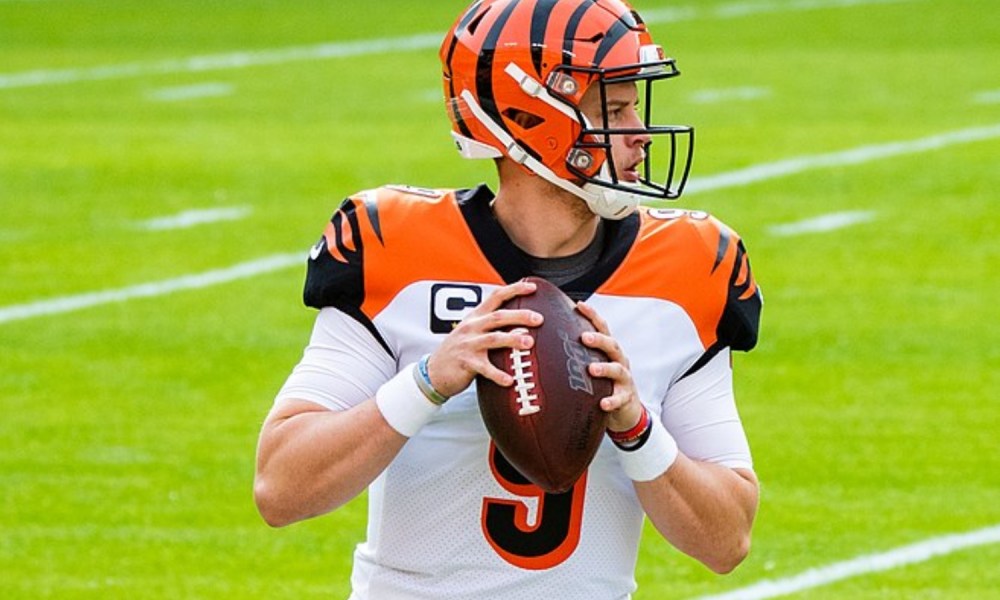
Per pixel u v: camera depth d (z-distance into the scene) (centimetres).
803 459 2616
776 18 7131
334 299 1122
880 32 6800
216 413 2841
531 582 1110
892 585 2164
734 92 5656
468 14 1127
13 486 2500
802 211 4172
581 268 1127
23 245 3875
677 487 1077
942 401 2888
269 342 3216
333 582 2183
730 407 1147
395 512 1120
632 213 1147
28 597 2120
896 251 3825
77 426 2762
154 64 6253
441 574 1116
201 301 3466
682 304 1123
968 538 2319
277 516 1091
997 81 5812
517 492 1098
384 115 5356
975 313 3375
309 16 7206
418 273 1112
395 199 1134
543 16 1087
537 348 1030
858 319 3331
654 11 7306
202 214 4169
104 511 2411
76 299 3472
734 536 1111
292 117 5341
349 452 1058
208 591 2148
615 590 1131
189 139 4997
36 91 5759
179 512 2414
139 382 2989
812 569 2219
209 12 7294
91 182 4475
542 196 1116
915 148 4816
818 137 4953
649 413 1065
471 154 1130
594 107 1091
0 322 3316
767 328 3272
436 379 1041
